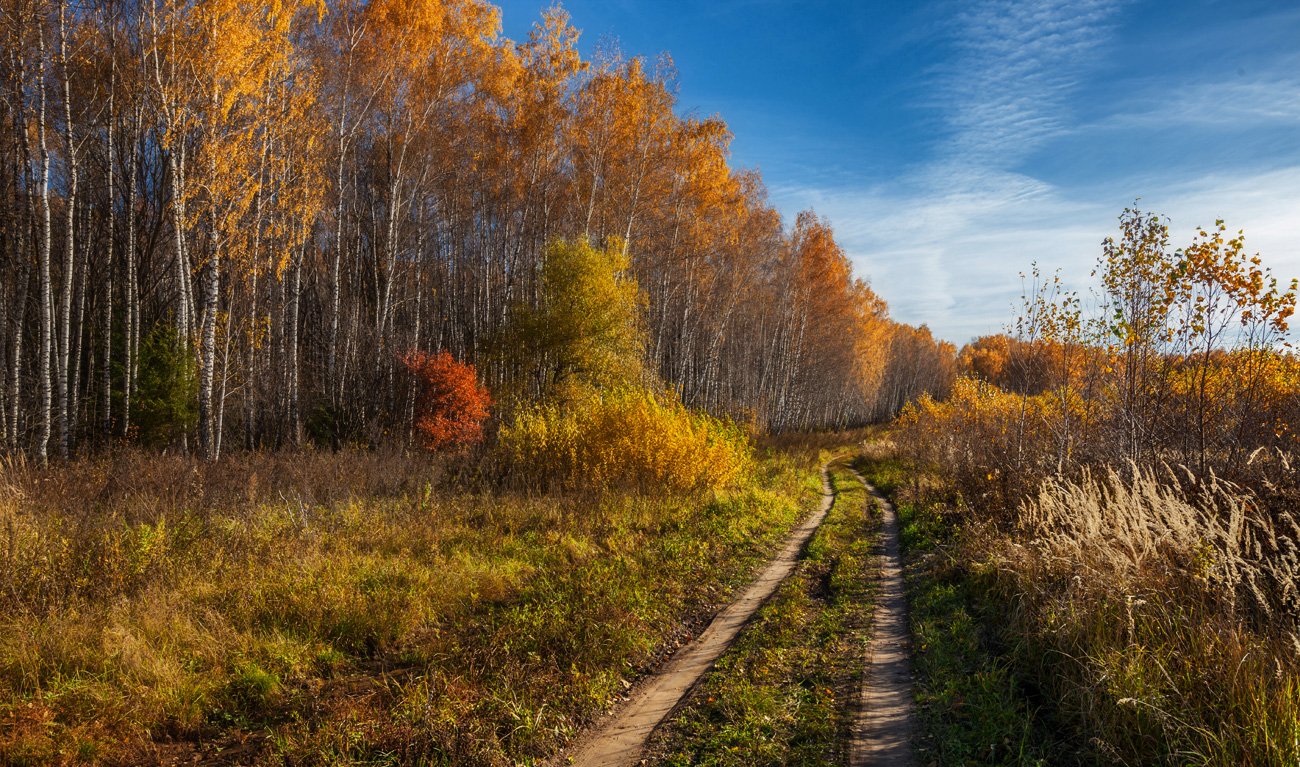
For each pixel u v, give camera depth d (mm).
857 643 6094
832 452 33969
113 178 17469
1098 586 5281
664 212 27766
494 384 25703
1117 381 9211
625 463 13828
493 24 24094
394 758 3832
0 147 16859
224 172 15383
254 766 3812
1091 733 3910
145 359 17516
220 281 22219
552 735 4348
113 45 16578
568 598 6699
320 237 27969
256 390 21734
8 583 5555
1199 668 3979
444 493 12133
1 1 12664
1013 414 13039
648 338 27609
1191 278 7938
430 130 23562
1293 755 3082
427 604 6367
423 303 30375
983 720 4258
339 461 14680
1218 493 5961
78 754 3771
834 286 42625
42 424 13109
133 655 4742
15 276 18797
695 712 4750
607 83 23969
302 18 20688
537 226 27422
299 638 5508
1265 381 8062
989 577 7160
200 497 9617
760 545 10547
